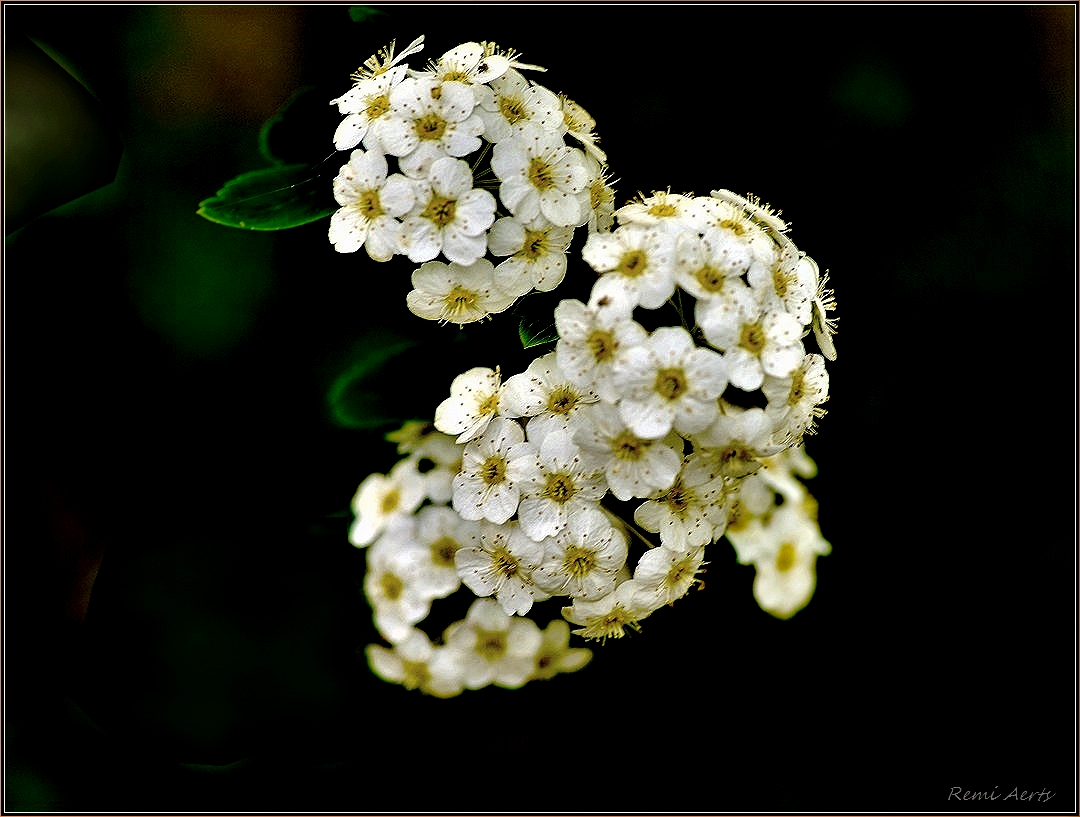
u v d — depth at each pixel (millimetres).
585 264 351
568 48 378
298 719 356
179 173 370
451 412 344
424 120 342
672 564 341
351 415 356
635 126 379
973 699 375
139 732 355
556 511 339
